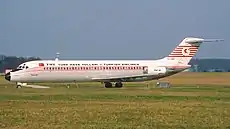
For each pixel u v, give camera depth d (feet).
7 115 310.45
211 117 302.86
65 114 317.01
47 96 504.43
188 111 338.34
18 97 489.67
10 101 429.79
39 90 643.86
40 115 310.65
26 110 342.85
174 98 486.79
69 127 257.14
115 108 358.43
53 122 276.62
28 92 589.73
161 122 278.26
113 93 570.05
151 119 292.40
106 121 282.15
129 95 529.86
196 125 266.16
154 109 351.05
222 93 583.99
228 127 258.98
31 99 464.65
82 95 524.52
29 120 285.43
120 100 455.22
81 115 311.27
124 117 301.43
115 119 291.79
